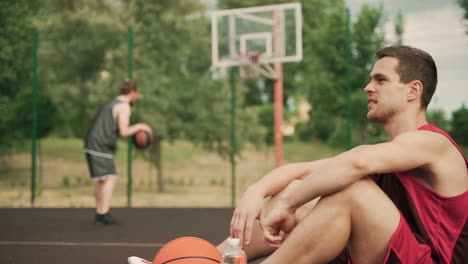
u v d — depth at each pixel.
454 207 1.55
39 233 5.14
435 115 17.17
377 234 1.50
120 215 6.98
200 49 14.16
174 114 13.60
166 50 13.91
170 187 15.59
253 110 14.45
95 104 13.73
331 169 1.52
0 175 16.55
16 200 10.55
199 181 17.77
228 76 14.20
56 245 4.38
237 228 1.79
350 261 1.60
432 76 1.63
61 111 17.09
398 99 1.62
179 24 13.89
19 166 18.31
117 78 13.52
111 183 5.62
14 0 14.10
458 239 1.55
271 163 23.03
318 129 28.70
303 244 1.54
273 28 12.40
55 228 5.53
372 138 18.41
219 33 12.72
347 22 8.39
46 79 14.82
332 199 1.53
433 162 1.54
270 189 1.86
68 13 14.31
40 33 14.42
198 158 22.69
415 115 1.64
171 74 13.98
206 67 14.27
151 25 13.96
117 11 14.34
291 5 12.28
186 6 14.41
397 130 1.66
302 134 29.92
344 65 18.52
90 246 4.32
